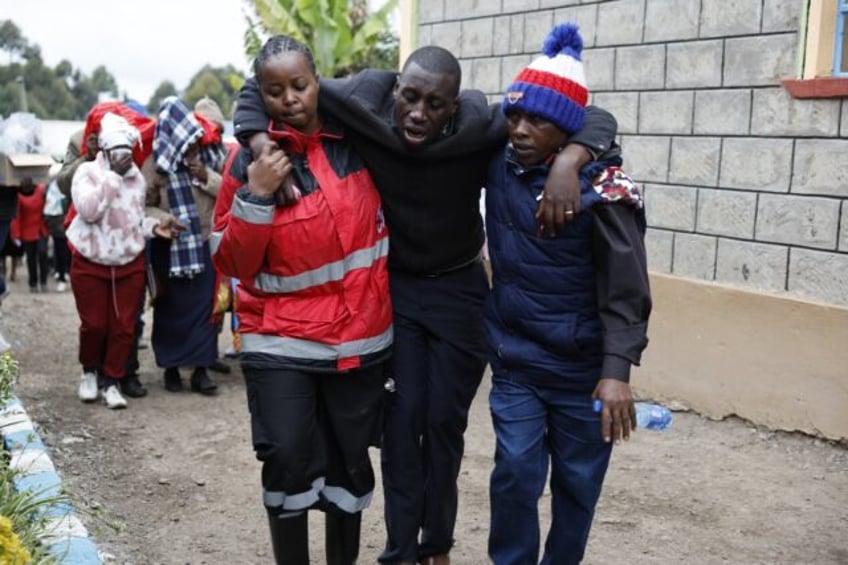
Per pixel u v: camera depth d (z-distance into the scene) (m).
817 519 4.63
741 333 5.89
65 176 6.54
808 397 5.57
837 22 5.32
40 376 7.38
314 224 3.10
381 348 3.33
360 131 3.18
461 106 3.22
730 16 5.79
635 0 6.38
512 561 3.35
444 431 3.56
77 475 5.16
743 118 5.79
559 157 2.95
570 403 3.22
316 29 15.58
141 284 6.38
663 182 6.32
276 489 3.24
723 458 5.47
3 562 2.72
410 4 8.33
